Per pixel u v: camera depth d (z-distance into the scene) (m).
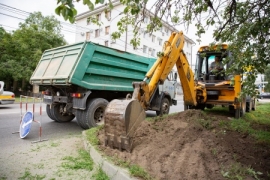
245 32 3.24
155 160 2.96
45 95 7.08
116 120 3.38
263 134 4.33
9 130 5.89
